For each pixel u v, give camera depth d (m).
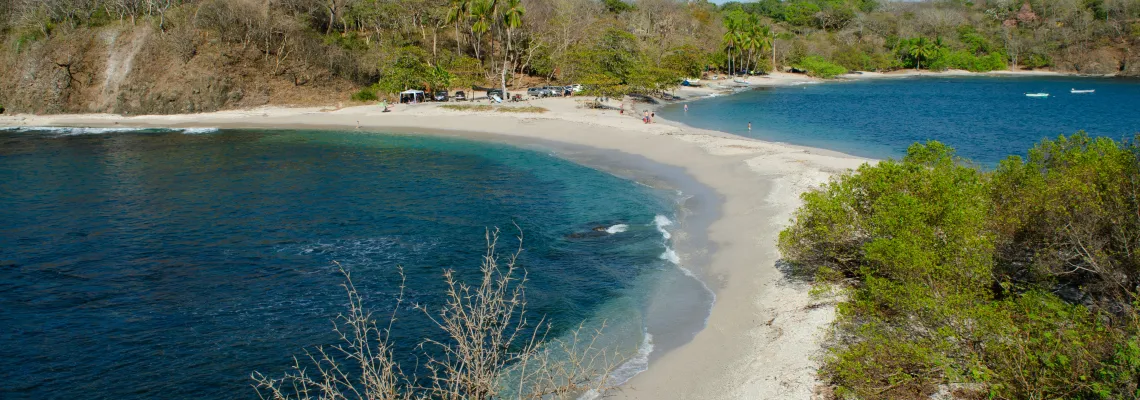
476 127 68.62
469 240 30.95
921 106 94.62
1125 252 17.41
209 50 88.25
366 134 67.69
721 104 98.31
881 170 24.02
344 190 41.94
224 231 32.88
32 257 29.09
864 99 106.56
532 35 108.06
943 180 21.78
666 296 24.08
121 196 40.81
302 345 20.52
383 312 22.81
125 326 22.02
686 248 29.27
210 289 25.17
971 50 176.38
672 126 66.06
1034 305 16.06
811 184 37.44
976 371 14.24
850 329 19.14
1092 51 165.00
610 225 33.22
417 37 108.75
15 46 88.56
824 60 164.62
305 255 29.02
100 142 64.19
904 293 17.81
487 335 20.66
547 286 25.12
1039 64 170.88
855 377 16.16
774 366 18.30
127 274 26.89
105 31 90.00
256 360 19.64
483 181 44.03
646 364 19.17
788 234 24.67
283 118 80.06
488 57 112.19
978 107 92.69
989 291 18.98
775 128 69.88
